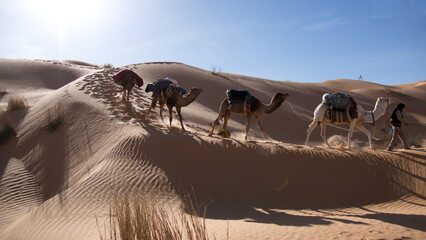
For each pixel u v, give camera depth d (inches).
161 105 673.6
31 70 1738.4
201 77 1547.7
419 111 2121.1
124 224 186.2
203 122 976.9
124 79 805.2
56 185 521.0
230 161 502.0
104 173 466.9
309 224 299.9
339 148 550.3
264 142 565.0
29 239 345.1
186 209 393.4
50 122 713.0
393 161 504.4
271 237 249.6
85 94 884.6
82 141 625.3
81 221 359.3
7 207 473.4
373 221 303.3
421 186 460.4
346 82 3152.1
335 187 471.2
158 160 502.9
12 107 942.4
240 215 384.2
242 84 1649.9
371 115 551.5
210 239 251.1
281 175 482.0
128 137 557.0
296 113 1400.1
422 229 258.4
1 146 700.7
